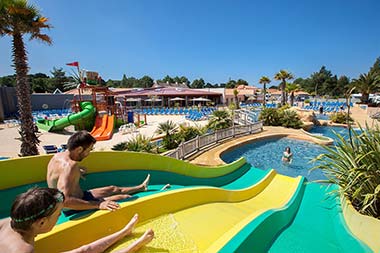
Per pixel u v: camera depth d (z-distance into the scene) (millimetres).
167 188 3973
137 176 4508
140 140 10367
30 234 1432
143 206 2809
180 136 12445
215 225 3002
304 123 20312
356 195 3443
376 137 3762
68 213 2438
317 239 3318
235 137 14445
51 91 64125
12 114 28281
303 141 14820
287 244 3129
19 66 8664
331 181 4066
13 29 8133
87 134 2482
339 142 4355
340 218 3812
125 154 4324
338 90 82250
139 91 47031
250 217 3191
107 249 2104
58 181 2352
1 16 7672
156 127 20297
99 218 2371
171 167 5453
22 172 3045
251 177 7809
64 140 14555
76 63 18547
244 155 11867
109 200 2674
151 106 46156
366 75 35031
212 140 12297
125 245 2188
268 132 16812
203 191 3875
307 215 4207
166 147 11953
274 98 67375
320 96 84812
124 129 17688
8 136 15742
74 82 19219
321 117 28500
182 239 2486
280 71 39031
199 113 29203
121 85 100750
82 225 2221
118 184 4074
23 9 7840
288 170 9828
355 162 3764
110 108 21000
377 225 2947
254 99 60844
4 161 2881
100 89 19484
